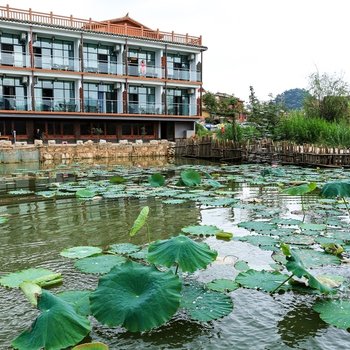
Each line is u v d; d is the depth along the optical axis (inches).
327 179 398.6
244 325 106.6
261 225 209.5
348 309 111.5
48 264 157.6
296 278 134.1
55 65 983.0
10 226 220.7
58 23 982.4
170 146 901.2
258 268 149.9
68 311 98.9
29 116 927.0
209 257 122.7
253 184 386.3
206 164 671.1
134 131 1111.6
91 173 494.3
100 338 101.4
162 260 120.2
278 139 807.1
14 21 908.6
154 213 251.1
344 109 864.9
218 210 259.1
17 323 110.7
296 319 109.4
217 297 119.4
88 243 187.2
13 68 922.1
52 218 239.5
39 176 470.3
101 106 1046.4
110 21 1139.9
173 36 1162.0
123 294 101.3
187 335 102.3
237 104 1298.0
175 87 1183.6
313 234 193.6
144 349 96.7
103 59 1082.1
